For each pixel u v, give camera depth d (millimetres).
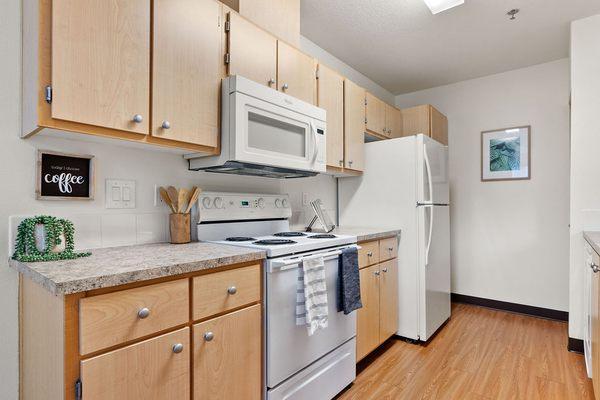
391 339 2672
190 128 1475
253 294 1409
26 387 1202
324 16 2455
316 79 2252
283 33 2027
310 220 2699
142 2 1305
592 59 2416
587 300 2143
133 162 1586
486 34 2699
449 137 3764
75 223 1396
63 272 967
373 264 2297
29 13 1188
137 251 1395
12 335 1246
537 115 3270
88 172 1433
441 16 2443
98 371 918
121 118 1241
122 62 1241
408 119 3439
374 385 1984
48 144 1326
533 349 2469
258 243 1664
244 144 1593
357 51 3002
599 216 2373
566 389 1923
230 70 1646
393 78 3609
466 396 1864
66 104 1106
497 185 3467
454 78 3609
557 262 3152
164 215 1707
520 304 3320
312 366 1683
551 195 3191
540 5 2297
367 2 2291
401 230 2641
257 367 1419
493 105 3506
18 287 1256
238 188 2119
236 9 1779
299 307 1569
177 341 1113
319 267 1652
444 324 2996
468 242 3613
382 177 2756
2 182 1229
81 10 1138
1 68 1235
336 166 2445
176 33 1417
